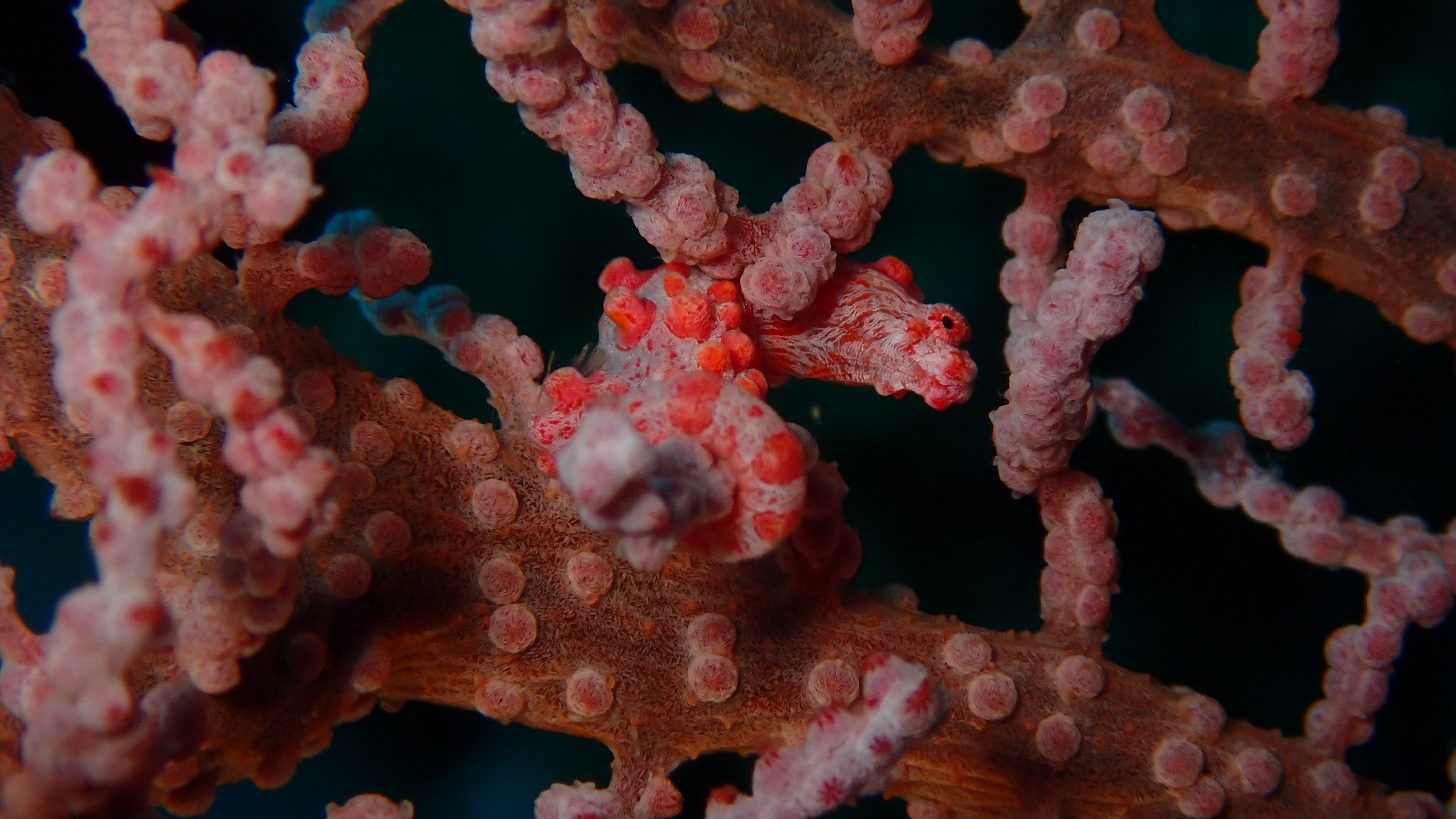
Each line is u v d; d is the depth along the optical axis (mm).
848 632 49
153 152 53
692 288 48
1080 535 50
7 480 54
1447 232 51
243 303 47
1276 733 52
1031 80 50
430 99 56
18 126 46
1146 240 46
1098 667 50
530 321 58
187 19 54
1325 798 51
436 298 49
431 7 55
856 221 48
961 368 48
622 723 48
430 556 47
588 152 46
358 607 47
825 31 49
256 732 46
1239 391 51
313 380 47
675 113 57
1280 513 53
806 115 50
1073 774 50
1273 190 51
